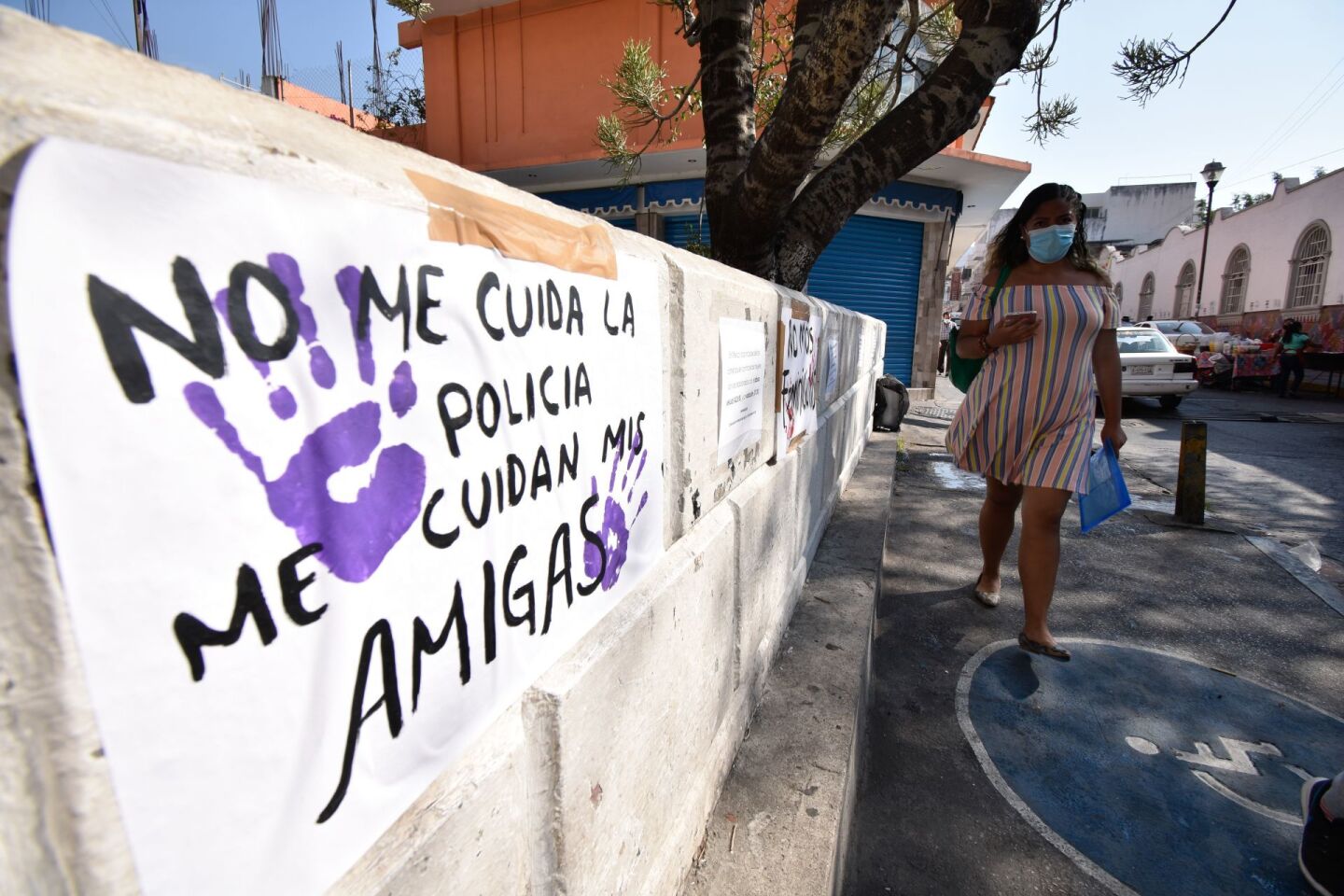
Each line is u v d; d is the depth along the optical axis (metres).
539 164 9.60
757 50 4.82
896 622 3.63
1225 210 25.78
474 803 0.79
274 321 0.52
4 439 0.37
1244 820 2.31
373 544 0.64
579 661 1.06
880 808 2.37
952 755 2.63
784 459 2.65
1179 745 2.68
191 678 0.47
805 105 2.68
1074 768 2.55
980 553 4.63
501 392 0.84
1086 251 3.05
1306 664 3.24
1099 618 3.69
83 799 0.41
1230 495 6.17
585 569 1.11
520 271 0.86
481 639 0.83
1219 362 16.78
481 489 0.81
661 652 1.41
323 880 0.60
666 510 1.52
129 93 0.43
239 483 0.50
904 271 11.20
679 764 1.57
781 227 3.47
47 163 0.37
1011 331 2.87
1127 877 2.11
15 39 0.38
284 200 0.53
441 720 0.76
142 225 0.43
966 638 3.46
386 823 0.68
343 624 0.61
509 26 10.00
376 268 0.63
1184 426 5.18
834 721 2.24
